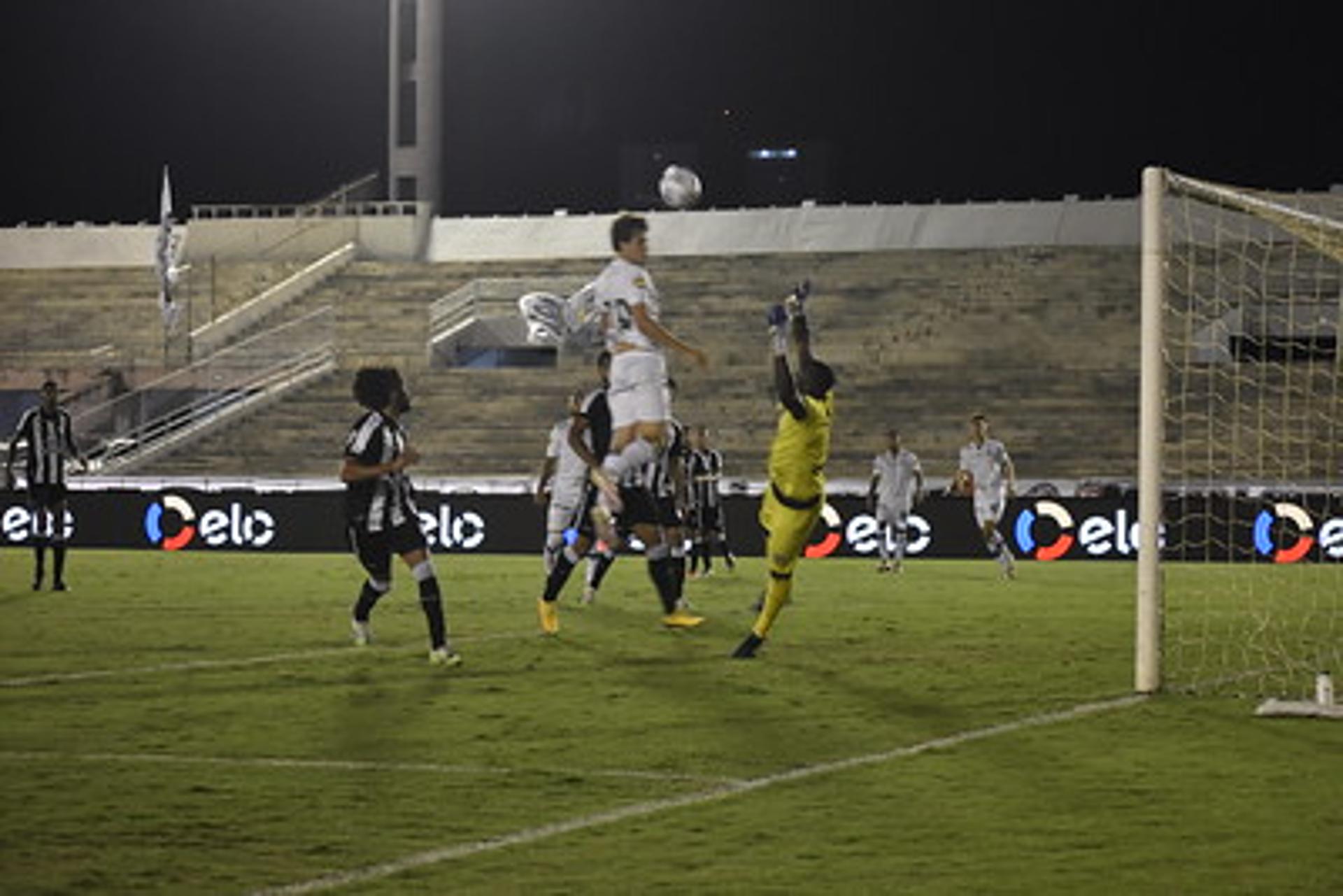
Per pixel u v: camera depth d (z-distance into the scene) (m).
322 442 109.69
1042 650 36.06
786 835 17.83
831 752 22.89
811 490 33.12
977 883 15.84
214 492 83.06
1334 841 17.58
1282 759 22.47
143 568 66.31
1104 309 112.50
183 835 17.77
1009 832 18.03
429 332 118.06
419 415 111.38
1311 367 58.47
